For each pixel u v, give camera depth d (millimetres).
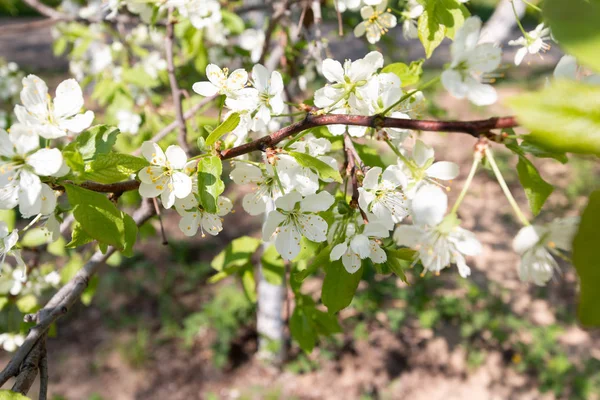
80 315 5848
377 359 5422
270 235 1378
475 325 5738
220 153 1356
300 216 1379
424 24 1549
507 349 5508
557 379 5125
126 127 3152
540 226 1108
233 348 5504
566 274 6496
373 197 1374
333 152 1900
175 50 3592
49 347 5438
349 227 1354
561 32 541
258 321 5250
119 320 5785
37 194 1156
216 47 3688
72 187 1178
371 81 1475
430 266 1248
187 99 2967
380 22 2023
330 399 5004
